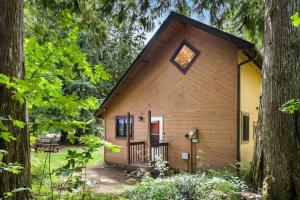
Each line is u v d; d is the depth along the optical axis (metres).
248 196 5.49
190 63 10.20
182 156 10.10
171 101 10.69
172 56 10.73
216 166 9.27
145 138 11.45
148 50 10.77
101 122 18.84
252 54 8.50
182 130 10.29
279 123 5.39
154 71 11.28
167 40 10.82
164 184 5.72
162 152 10.50
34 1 7.62
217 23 8.92
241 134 9.13
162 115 10.92
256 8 8.37
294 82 5.33
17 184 2.62
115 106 12.70
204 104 9.75
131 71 11.47
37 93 2.56
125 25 10.49
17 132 2.67
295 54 5.35
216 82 9.50
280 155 5.32
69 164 2.35
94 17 7.99
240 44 8.34
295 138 5.24
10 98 2.60
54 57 3.48
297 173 5.12
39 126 2.27
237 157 8.85
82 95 18.45
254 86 10.73
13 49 2.78
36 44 3.42
